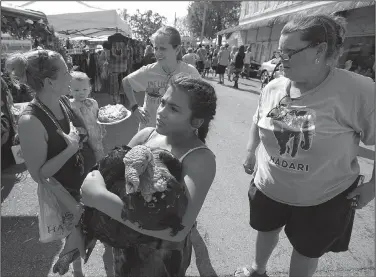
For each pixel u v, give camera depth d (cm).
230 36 3008
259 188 195
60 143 177
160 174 112
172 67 265
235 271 247
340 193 170
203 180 129
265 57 2150
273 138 173
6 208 317
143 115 279
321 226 171
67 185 194
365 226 320
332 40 149
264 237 220
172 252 137
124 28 1282
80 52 1071
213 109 137
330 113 156
